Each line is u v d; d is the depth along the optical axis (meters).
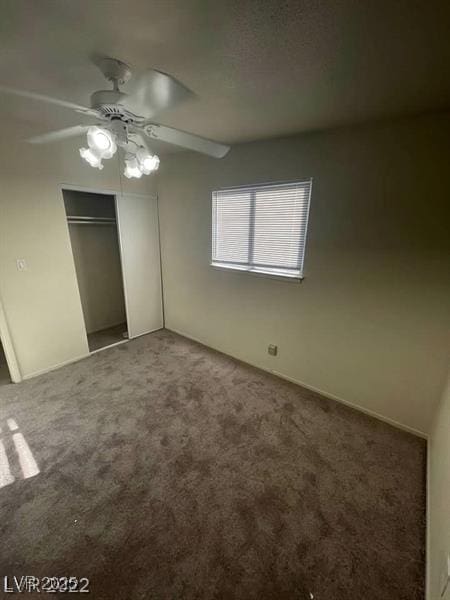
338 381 2.38
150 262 3.62
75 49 1.16
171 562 1.24
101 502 1.50
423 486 1.63
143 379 2.69
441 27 0.96
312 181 2.14
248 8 0.91
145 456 1.80
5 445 1.87
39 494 1.53
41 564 1.23
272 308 2.68
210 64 1.25
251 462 1.77
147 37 1.08
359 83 1.37
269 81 1.39
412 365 1.98
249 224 2.66
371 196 1.90
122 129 1.41
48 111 1.93
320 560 1.26
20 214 2.38
